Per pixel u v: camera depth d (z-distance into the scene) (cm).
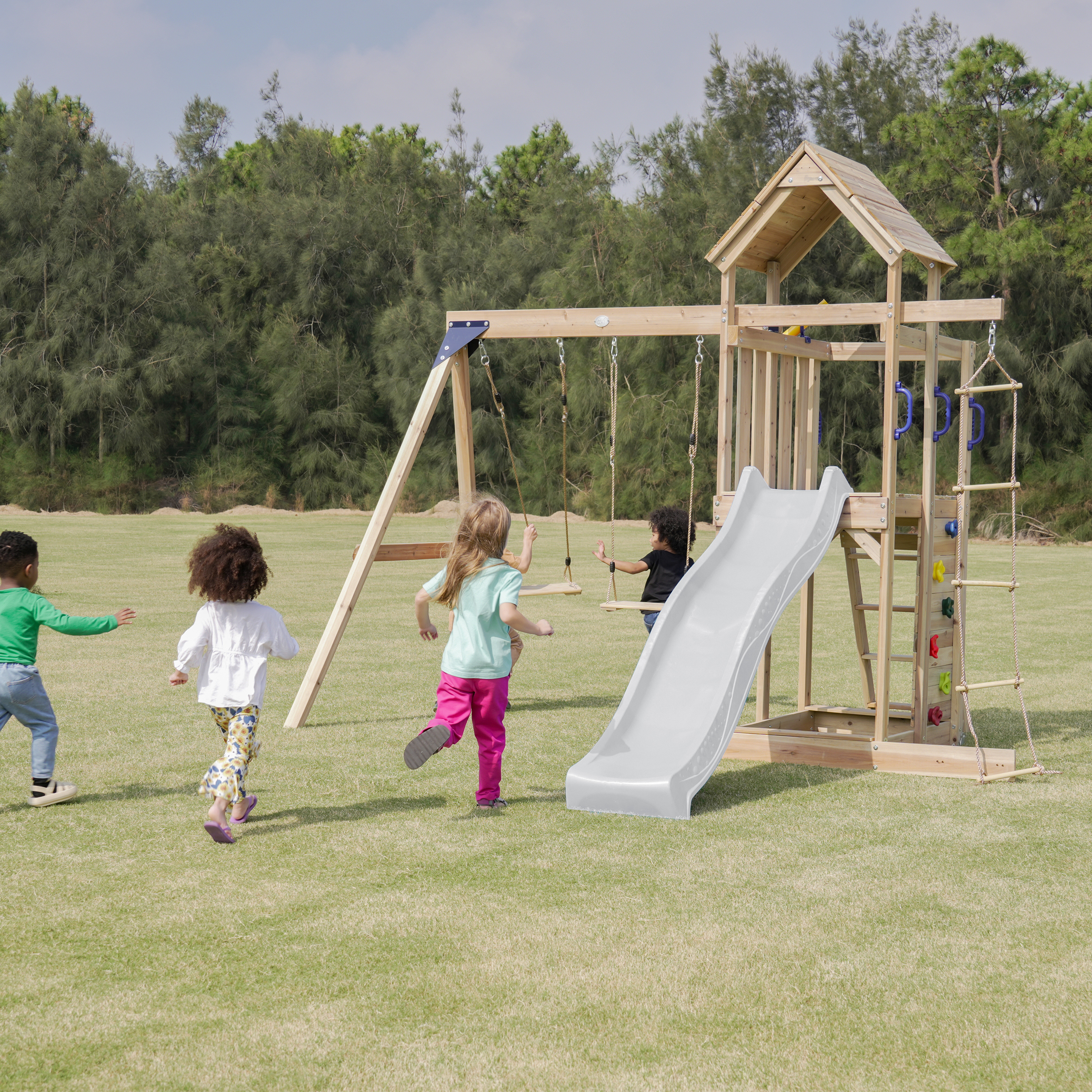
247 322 4988
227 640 507
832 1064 295
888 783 611
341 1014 324
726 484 722
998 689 901
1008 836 502
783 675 984
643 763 559
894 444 671
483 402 4634
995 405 3572
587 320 782
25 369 4409
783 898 420
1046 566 2266
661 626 633
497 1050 302
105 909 408
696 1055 300
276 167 5309
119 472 4522
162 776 606
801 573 648
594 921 397
